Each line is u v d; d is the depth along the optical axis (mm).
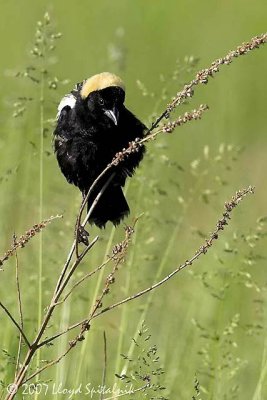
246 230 13461
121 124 10492
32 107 13125
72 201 13148
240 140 25266
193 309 12867
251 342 12656
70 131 10617
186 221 15484
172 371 11758
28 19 26938
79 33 27312
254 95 27438
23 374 8211
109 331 12719
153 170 12336
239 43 30578
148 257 12094
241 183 18359
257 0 32906
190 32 30719
